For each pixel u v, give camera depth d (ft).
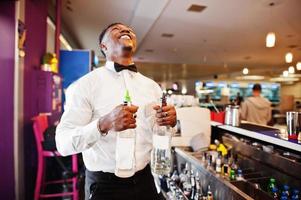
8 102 7.82
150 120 3.96
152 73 50.01
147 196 3.90
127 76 3.89
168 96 8.05
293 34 18.11
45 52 11.25
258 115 12.73
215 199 5.31
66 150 3.29
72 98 3.59
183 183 6.59
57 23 12.05
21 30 8.09
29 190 9.01
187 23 16.20
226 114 7.66
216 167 5.54
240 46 22.71
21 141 8.21
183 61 32.94
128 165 3.58
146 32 18.06
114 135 3.60
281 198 4.74
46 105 9.81
